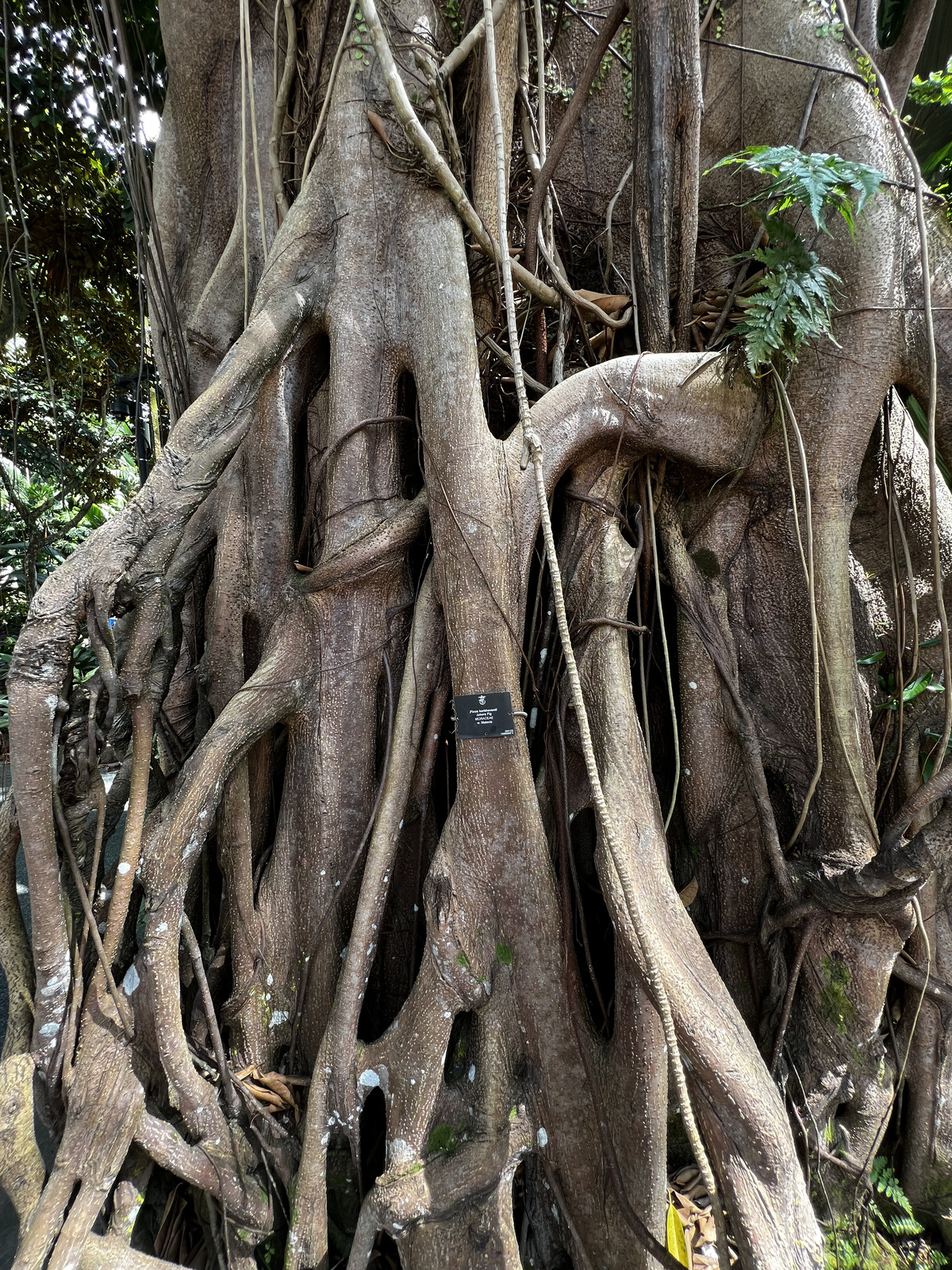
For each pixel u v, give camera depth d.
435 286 2.76
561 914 2.64
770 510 2.87
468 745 2.65
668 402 2.73
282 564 3.12
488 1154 2.44
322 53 2.96
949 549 2.94
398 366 2.92
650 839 2.56
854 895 2.58
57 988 2.43
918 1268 2.70
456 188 2.65
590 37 3.52
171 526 2.54
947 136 3.63
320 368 3.18
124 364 7.19
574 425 2.76
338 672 2.92
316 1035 2.88
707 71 3.17
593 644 2.81
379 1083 2.60
